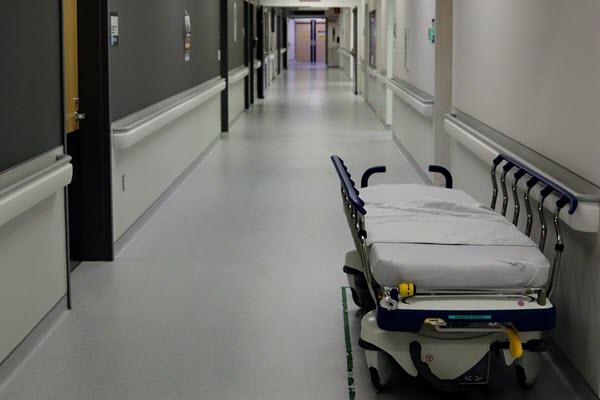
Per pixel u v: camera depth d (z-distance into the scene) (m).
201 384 2.89
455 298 2.57
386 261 2.55
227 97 10.90
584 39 2.68
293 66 33.47
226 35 10.72
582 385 2.73
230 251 4.76
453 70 5.52
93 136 4.40
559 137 2.98
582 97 2.71
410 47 8.20
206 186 6.88
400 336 2.66
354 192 2.85
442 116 6.43
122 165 4.78
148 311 3.68
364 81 16.20
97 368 3.03
